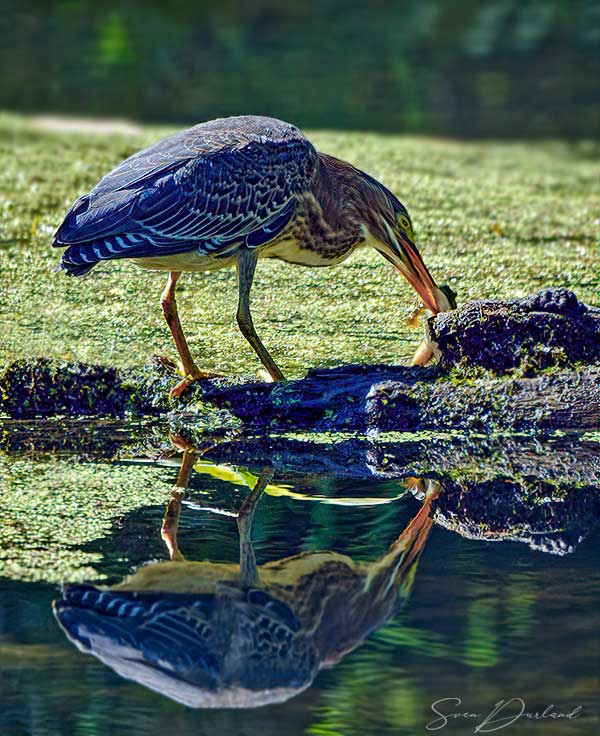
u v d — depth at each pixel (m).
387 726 5.87
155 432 10.49
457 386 10.61
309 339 12.07
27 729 5.81
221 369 11.29
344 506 8.77
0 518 8.35
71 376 10.80
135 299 13.01
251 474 9.50
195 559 7.68
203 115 23.34
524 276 13.82
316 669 6.37
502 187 18.41
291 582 7.38
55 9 34.09
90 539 7.99
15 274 13.61
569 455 10.04
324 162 11.84
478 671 6.25
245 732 5.80
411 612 6.95
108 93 25.50
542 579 7.39
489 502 8.93
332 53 30.17
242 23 33.22
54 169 18.47
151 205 10.27
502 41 31.20
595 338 10.66
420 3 34.91
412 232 12.23
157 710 6.01
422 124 23.50
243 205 10.73
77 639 6.66
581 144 22.28
